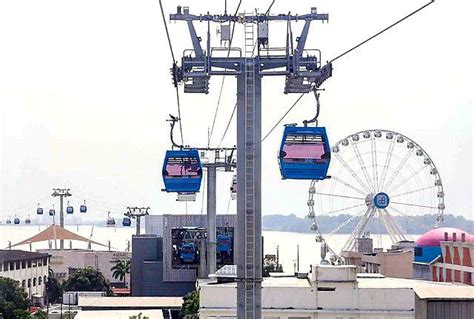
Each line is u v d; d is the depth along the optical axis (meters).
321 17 46.09
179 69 46.16
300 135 47.38
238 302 44.66
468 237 178.12
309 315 96.88
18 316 173.12
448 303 97.75
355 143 163.75
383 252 161.12
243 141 45.22
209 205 121.31
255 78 46.00
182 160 63.78
